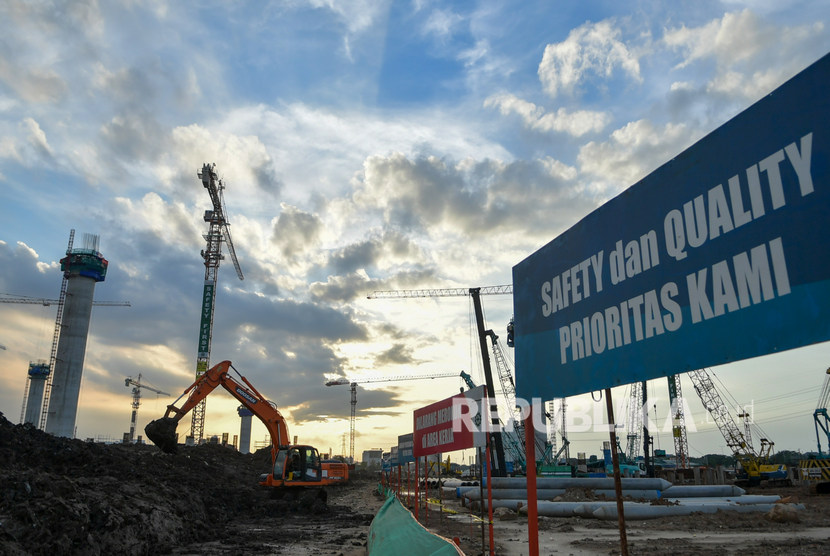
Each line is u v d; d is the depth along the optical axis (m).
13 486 11.35
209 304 101.69
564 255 4.28
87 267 93.94
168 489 19.52
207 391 31.98
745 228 2.74
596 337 3.83
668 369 3.17
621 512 3.73
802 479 49.12
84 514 11.88
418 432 15.03
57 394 88.31
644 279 3.41
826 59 2.40
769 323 2.56
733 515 22.66
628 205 3.61
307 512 26.23
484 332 65.81
